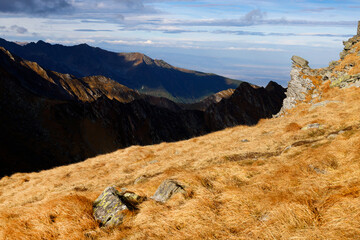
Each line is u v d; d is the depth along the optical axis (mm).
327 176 7270
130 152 31000
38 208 8820
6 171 85750
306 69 48969
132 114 158375
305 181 7367
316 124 17750
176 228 6344
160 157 25234
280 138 17719
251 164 11828
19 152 102938
